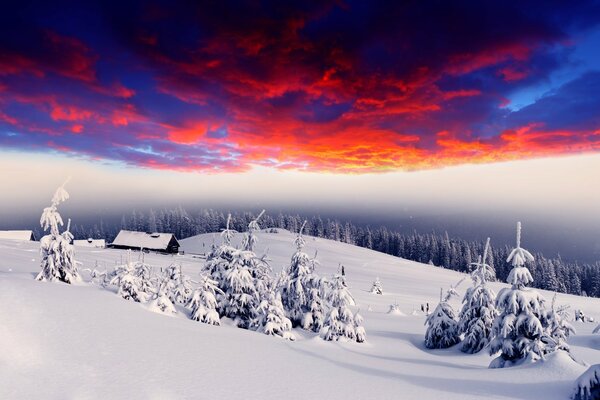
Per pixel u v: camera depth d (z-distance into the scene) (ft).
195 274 163.94
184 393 22.45
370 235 583.17
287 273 81.51
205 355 30.17
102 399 20.25
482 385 31.86
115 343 28.40
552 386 30.45
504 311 50.01
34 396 19.53
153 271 90.53
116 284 61.57
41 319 28.99
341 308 63.87
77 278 58.70
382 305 158.10
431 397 27.66
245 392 23.97
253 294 67.77
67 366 23.40
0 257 125.18
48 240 56.08
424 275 321.73
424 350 71.46
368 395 26.55
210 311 55.93
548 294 271.08
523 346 47.26
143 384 22.74
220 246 70.85
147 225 565.94
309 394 25.17
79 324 30.22
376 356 52.49
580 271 461.37
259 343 39.88
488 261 435.12
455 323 72.49
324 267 308.60
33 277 58.08
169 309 51.19
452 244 502.38
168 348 29.96
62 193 57.88
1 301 30.09
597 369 26.76
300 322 75.10
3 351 23.43
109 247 275.18
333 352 46.11
